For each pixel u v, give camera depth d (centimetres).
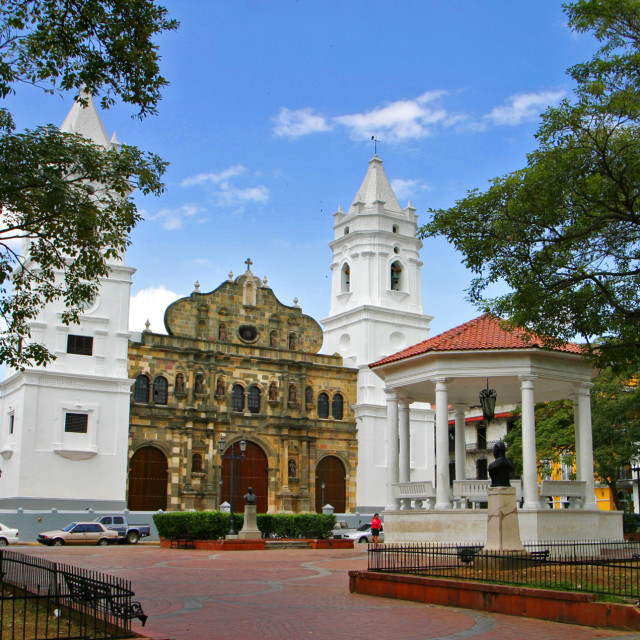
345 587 2311
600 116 2312
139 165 2228
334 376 7412
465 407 4256
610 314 2512
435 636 1494
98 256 2245
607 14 2372
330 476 7262
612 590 1830
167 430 6500
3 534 4984
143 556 3669
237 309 7119
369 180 7988
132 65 2009
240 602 1964
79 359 6081
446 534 3369
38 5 1928
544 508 3406
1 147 1969
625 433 4772
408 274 7825
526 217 2358
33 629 1460
